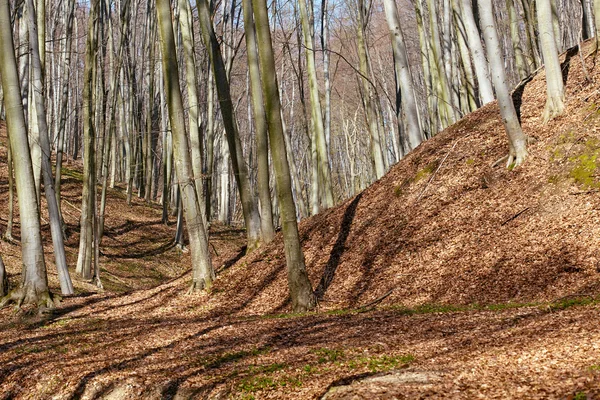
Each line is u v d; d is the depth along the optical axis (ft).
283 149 46.19
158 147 158.51
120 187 125.39
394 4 65.36
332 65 150.61
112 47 114.62
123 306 54.13
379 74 145.18
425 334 31.42
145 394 28.99
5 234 72.38
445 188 57.67
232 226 126.00
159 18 54.60
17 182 50.31
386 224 57.72
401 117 88.22
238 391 26.25
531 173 51.67
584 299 33.35
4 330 44.96
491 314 33.94
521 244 44.78
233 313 50.14
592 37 69.15
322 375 26.16
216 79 65.72
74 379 31.89
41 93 55.52
